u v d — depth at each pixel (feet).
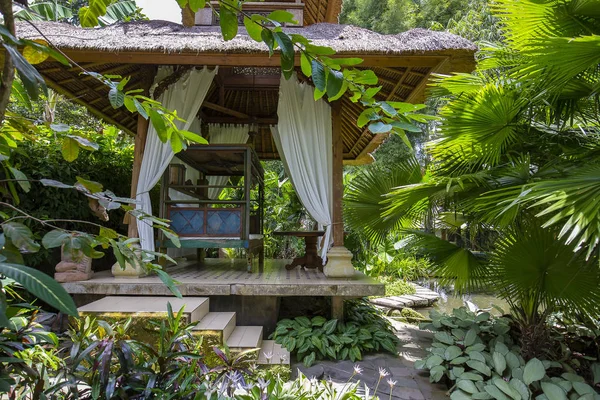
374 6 48.26
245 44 11.35
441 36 11.37
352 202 13.75
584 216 6.07
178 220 13.65
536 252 8.65
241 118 20.18
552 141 10.21
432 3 43.16
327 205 13.73
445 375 9.61
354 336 11.25
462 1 40.60
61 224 13.17
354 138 22.06
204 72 14.26
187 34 12.25
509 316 11.91
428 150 11.24
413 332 14.55
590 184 6.53
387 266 28.22
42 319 6.51
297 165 13.82
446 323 11.30
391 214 11.09
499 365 8.59
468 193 9.74
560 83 8.37
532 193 6.93
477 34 27.58
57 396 5.46
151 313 9.23
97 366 5.32
